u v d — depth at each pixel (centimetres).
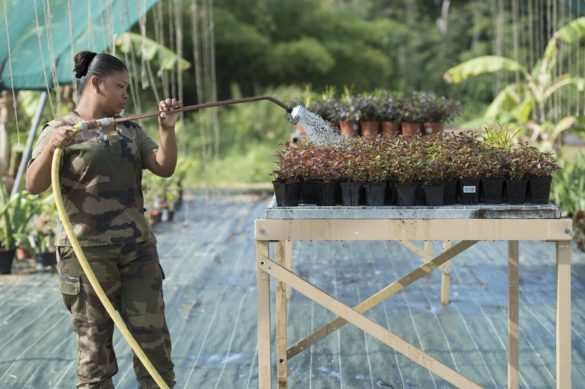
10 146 786
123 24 563
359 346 377
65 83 621
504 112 871
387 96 460
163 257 610
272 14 1997
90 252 254
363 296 482
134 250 260
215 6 1898
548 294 477
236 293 490
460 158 257
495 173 257
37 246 566
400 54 2334
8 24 461
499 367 350
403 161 252
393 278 528
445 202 260
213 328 414
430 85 2300
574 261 569
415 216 248
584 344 381
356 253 609
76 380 343
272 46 1914
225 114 1636
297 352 309
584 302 458
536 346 379
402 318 428
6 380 343
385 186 255
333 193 256
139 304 261
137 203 264
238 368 353
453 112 457
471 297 470
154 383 268
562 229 243
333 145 273
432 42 2394
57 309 459
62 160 254
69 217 255
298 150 268
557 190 669
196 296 484
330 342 384
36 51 527
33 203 573
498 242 639
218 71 1889
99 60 259
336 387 328
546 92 835
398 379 336
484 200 260
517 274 296
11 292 503
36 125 624
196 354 373
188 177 1202
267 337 257
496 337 393
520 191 257
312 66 1894
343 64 1986
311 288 254
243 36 1811
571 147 1243
